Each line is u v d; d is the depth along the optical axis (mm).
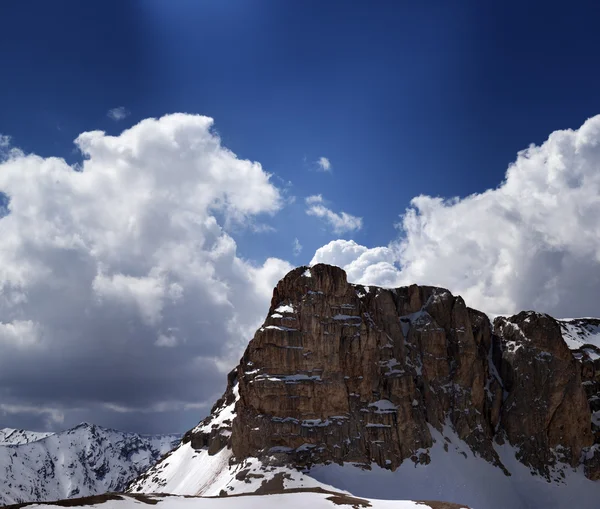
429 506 154125
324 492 175875
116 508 141625
